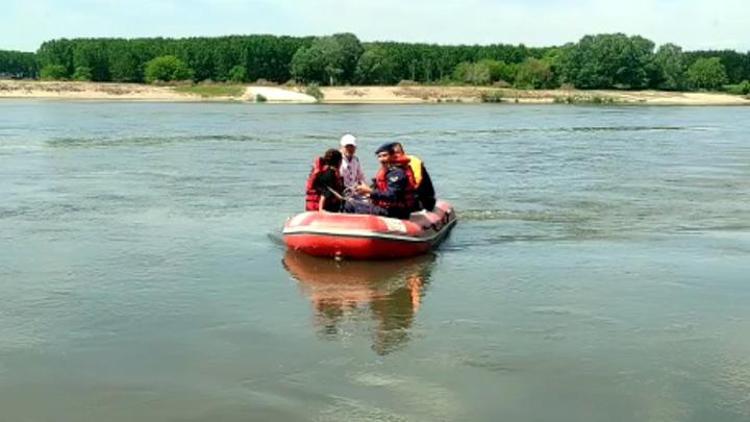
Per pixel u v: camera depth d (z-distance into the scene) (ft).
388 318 32.40
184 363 27.25
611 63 380.78
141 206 59.06
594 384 25.70
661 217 56.29
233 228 50.72
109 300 34.53
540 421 23.06
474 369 26.89
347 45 356.38
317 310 33.42
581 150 112.98
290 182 73.67
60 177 75.72
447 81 387.34
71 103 256.32
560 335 30.37
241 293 35.88
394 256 42.37
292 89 320.70
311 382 25.67
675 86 397.80
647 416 23.38
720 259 42.86
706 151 112.88
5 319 31.76
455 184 74.33
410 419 23.06
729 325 31.63
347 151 45.78
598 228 51.96
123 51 388.57
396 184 43.65
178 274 39.06
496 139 131.75
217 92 310.86
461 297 35.55
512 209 59.62
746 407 24.03
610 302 34.76
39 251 43.62
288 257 42.93
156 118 177.27
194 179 75.46
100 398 24.36
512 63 424.46
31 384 25.38
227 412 23.41
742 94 403.75
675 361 27.73
